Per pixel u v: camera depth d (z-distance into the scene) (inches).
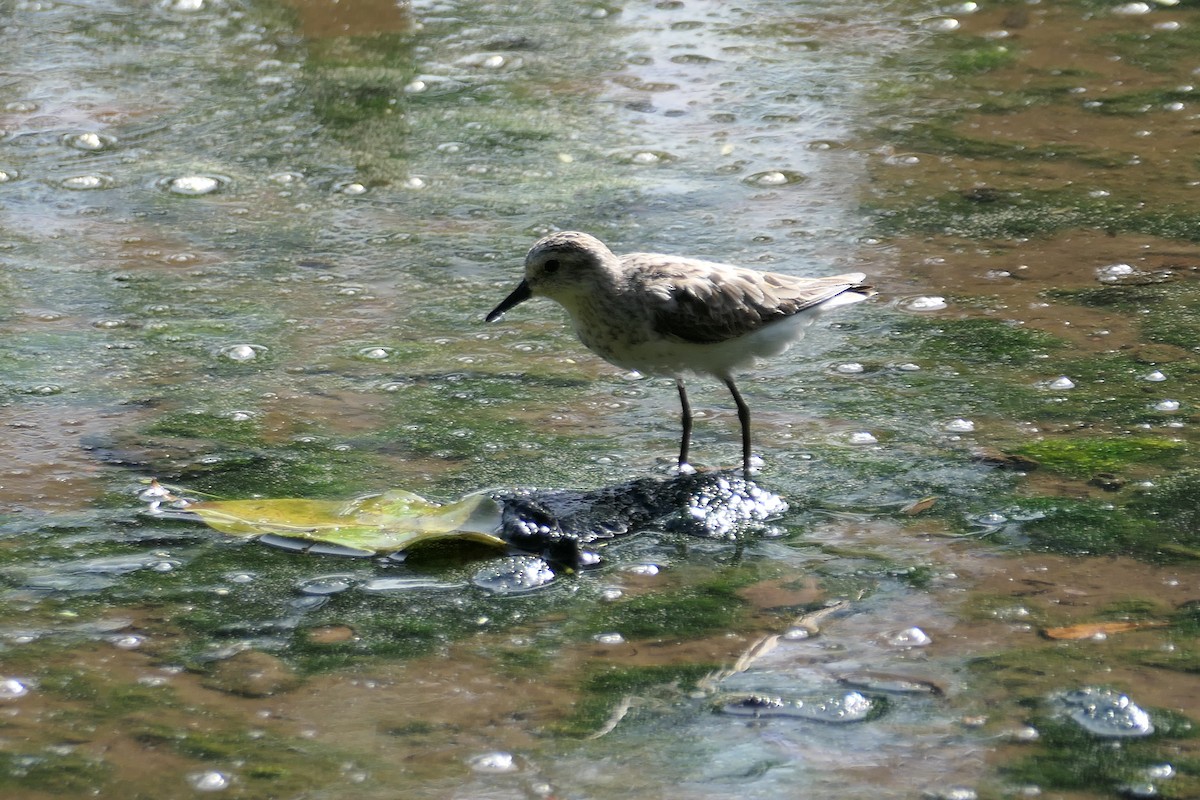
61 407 417.7
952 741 267.6
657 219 573.9
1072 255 533.0
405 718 276.8
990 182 605.3
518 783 255.9
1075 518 356.8
